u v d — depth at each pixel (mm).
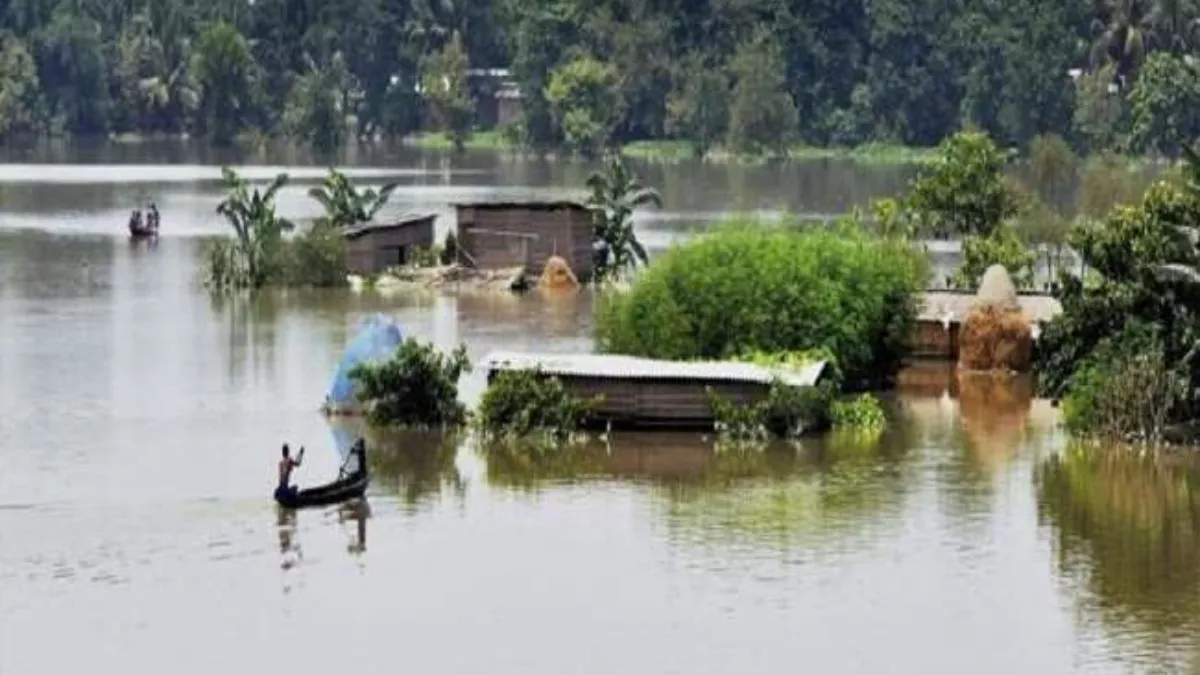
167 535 167250
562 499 178375
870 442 198625
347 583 156875
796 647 145000
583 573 159375
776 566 161125
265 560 161875
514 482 183375
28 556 161875
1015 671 141125
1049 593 155375
